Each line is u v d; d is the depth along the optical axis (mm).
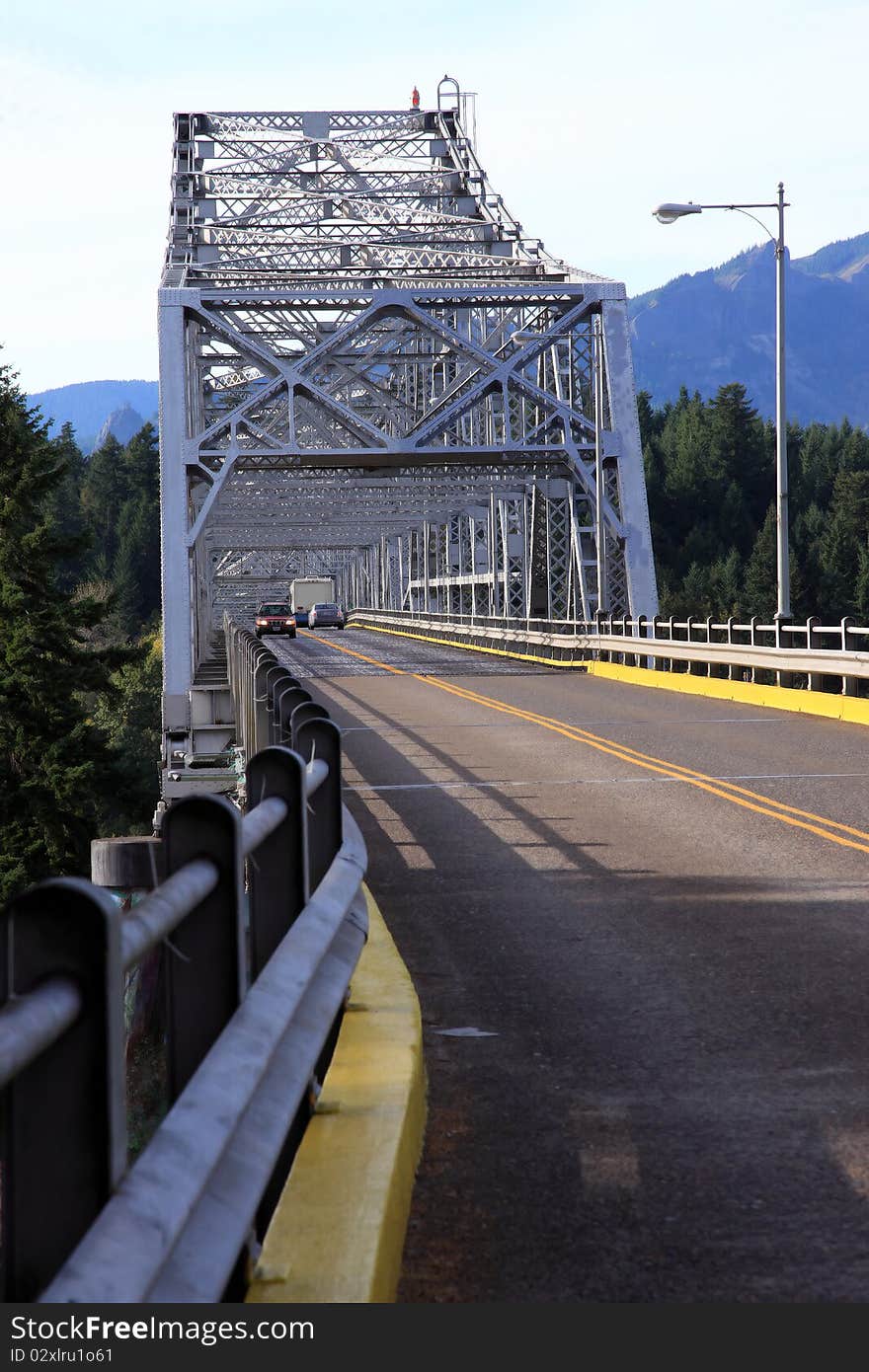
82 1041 2455
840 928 9203
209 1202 3020
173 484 42656
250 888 5266
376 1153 4387
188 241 63938
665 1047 6688
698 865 11695
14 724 58312
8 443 65062
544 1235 4602
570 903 10281
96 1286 2199
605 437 44719
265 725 13195
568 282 45969
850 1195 4883
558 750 21188
